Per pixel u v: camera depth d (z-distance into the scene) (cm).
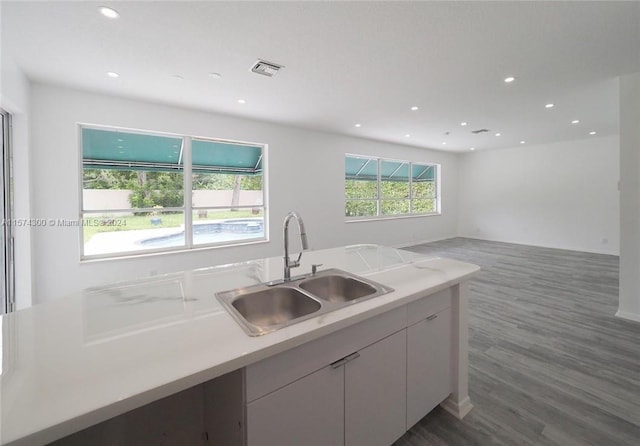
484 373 198
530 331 259
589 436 145
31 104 300
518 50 239
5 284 276
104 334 90
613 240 599
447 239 814
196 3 181
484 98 355
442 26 206
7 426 54
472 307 316
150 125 369
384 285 139
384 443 127
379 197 679
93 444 106
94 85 310
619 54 245
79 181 337
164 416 118
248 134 452
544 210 695
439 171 807
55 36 215
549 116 439
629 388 180
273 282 144
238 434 90
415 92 336
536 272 463
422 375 144
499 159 769
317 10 188
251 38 221
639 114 277
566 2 181
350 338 111
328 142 554
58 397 61
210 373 73
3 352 80
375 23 202
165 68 270
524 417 158
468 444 142
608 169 603
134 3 180
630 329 261
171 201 415
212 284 142
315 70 276
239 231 478
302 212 520
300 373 97
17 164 283
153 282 145
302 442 99
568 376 193
